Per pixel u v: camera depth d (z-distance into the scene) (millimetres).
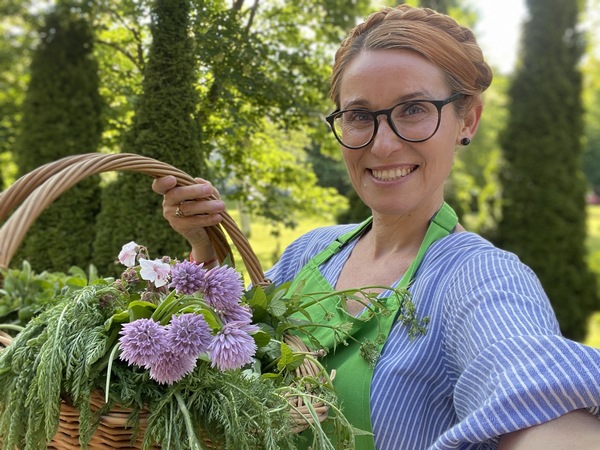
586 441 548
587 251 3717
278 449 672
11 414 717
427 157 936
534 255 3619
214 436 700
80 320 742
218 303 794
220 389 705
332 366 944
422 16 959
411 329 866
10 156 3340
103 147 2203
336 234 1246
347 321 964
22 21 3283
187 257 1609
